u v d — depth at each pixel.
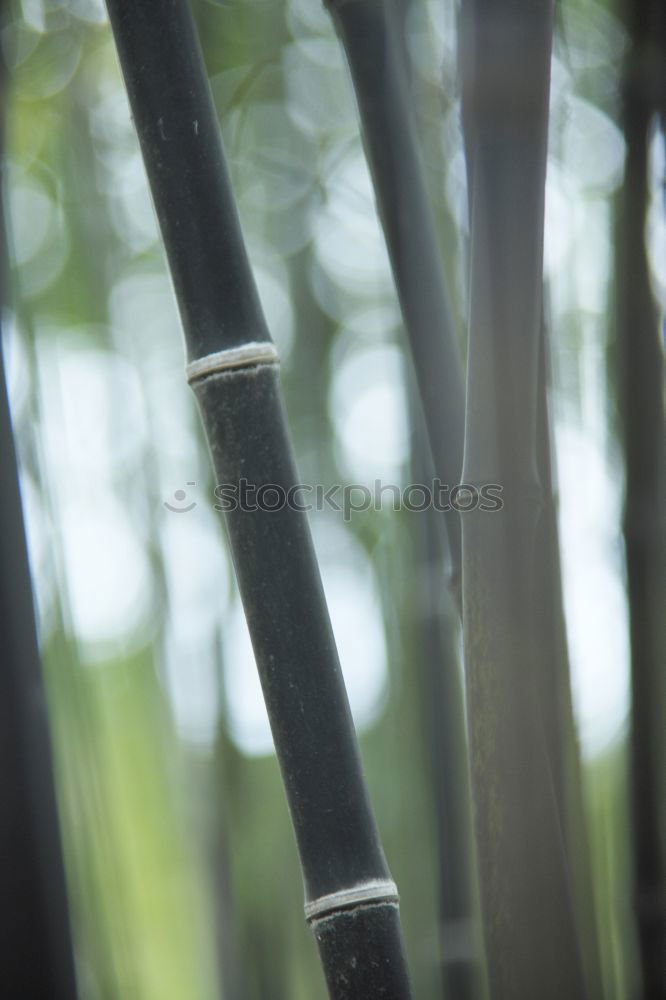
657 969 1.35
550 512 1.29
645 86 1.38
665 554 1.37
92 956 1.46
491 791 1.22
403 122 1.29
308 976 1.62
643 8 1.37
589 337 1.58
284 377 1.88
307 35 1.91
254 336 1.23
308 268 1.88
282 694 1.22
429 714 1.47
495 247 1.22
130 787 1.97
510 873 1.21
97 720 1.62
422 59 1.58
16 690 1.29
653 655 1.37
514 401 1.22
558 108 1.51
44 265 1.97
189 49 1.23
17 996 1.28
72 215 1.78
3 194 1.37
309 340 1.87
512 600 1.22
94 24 1.71
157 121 1.23
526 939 1.21
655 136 1.38
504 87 1.22
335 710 1.22
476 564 1.22
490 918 1.22
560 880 1.22
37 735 1.29
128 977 1.47
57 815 1.30
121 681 2.00
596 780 1.62
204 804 1.60
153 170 1.23
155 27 1.23
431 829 1.49
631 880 1.37
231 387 1.22
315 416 1.85
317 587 1.23
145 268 2.01
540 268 1.23
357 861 1.21
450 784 1.45
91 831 1.47
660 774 1.36
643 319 1.38
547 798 1.22
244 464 1.22
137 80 1.23
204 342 1.23
